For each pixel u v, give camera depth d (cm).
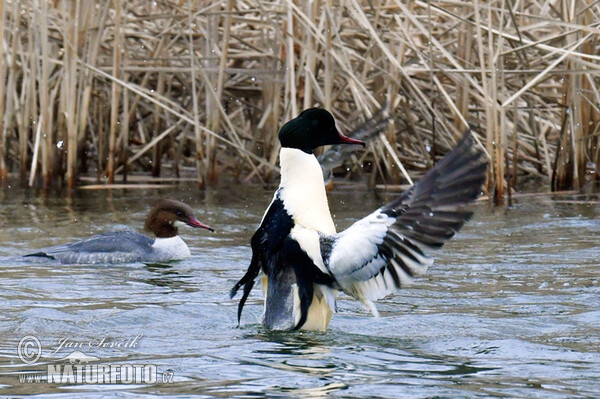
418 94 1775
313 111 842
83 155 1994
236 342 782
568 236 1325
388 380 664
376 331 823
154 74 2003
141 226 1431
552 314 881
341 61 1636
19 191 1745
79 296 977
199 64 1773
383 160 1833
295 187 818
